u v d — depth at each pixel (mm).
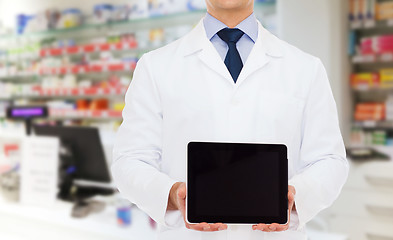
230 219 1023
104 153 2371
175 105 1269
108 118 5949
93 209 2137
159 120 1317
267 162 1038
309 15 3773
